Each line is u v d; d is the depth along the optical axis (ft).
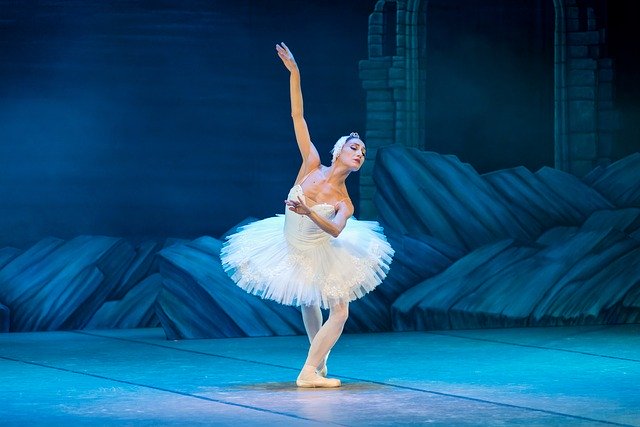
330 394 26.61
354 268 28.14
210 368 31.37
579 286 41.98
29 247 42.01
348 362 32.60
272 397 26.13
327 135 44.19
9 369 31.12
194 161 43.55
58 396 26.40
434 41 44.86
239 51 43.57
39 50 42.01
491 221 43.32
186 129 43.39
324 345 27.94
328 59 44.09
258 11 43.57
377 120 44.39
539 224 43.57
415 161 43.70
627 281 42.37
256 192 44.01
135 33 42.83
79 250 42.32
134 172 43.14
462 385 28.04
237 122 43.73
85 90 42.55
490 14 45.03
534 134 45.50
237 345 36.76
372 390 27.22
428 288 41.63
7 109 41.78
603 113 45.65
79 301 41.63
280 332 39.52
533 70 45.34
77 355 34.17
